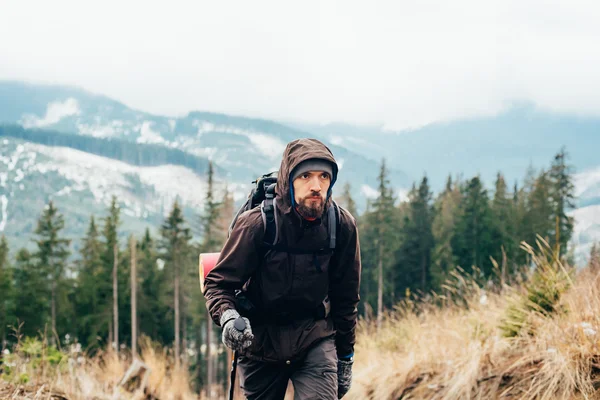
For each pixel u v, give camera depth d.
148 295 58.19
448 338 5.39
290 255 2.80
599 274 4.67
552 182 44.34
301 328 2.94
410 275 52.47
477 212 48.56
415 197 55.25
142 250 66.00
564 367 3.75
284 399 3.25
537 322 4.48
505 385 4.15
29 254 55.41
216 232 54.19
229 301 2.80
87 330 54.28
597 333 3.88
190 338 65.50
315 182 2.67
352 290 3.02
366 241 54.50
